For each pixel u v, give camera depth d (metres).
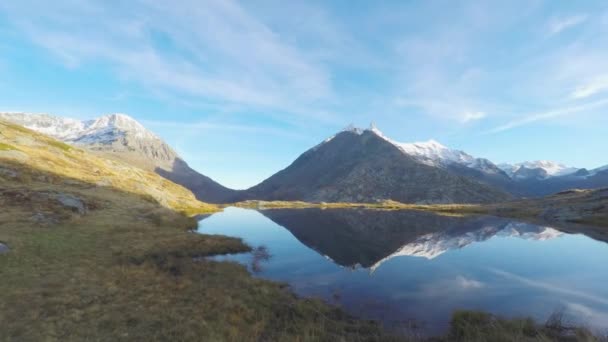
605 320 20.48
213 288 23.16
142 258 29.53
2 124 107.88
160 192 113.38
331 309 21.83
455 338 17.30
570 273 34.44
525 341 15.73
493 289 28.14
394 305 23.47
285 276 31.50
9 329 14.00
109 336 14.51
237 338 15.23
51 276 21.12
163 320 16.64
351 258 43.34
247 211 149.38
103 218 46.44
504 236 66.00
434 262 40.53
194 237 43.78
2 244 24.89
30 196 43.97
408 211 153.50
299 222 100.12
